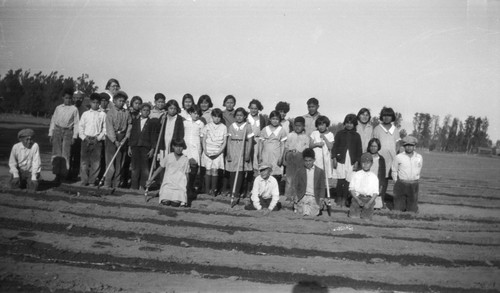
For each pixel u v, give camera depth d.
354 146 7.80
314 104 8.48
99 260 4.84
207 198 7.83
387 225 6.78
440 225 6.94
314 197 7.11
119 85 8.73
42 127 21.72
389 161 7.97
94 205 6.80
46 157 12.41
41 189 7.66
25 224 5.77
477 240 6.15
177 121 7.98
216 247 5.38
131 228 5.80
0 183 7.85
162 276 4.53
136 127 8.09
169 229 5.86
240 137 7.82
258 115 8.42
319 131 7.93
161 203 7.15
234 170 7.86
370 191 6.96
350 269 4.90
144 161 8.15
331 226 6.43
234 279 4.51
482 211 8.38
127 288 4.23
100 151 8.20
